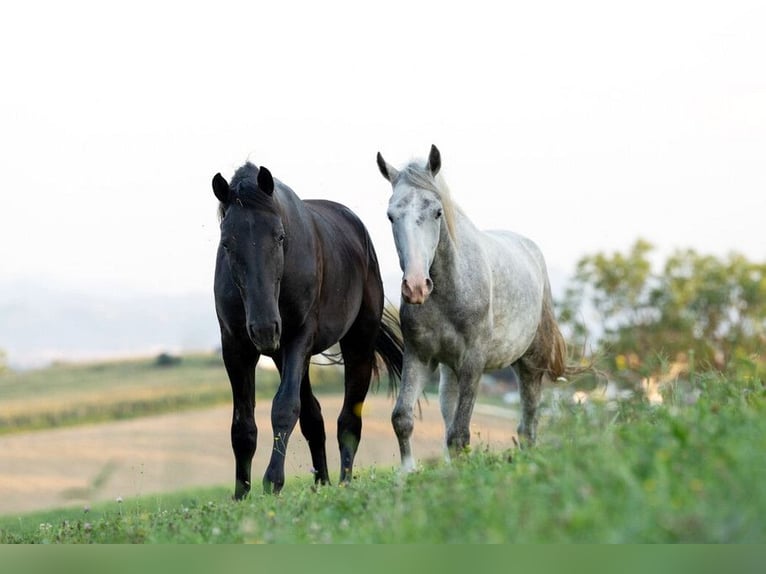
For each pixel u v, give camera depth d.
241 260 12.23
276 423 12.91
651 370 10.74
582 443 7.77
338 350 16.55
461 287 13.12
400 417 13.16
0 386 110.56
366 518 7.80
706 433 7.09
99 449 68.44
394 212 12.61
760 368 10.45
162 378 106.62
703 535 5.16
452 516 6.51
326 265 14.04
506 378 66.00
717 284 41.22
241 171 12.89
